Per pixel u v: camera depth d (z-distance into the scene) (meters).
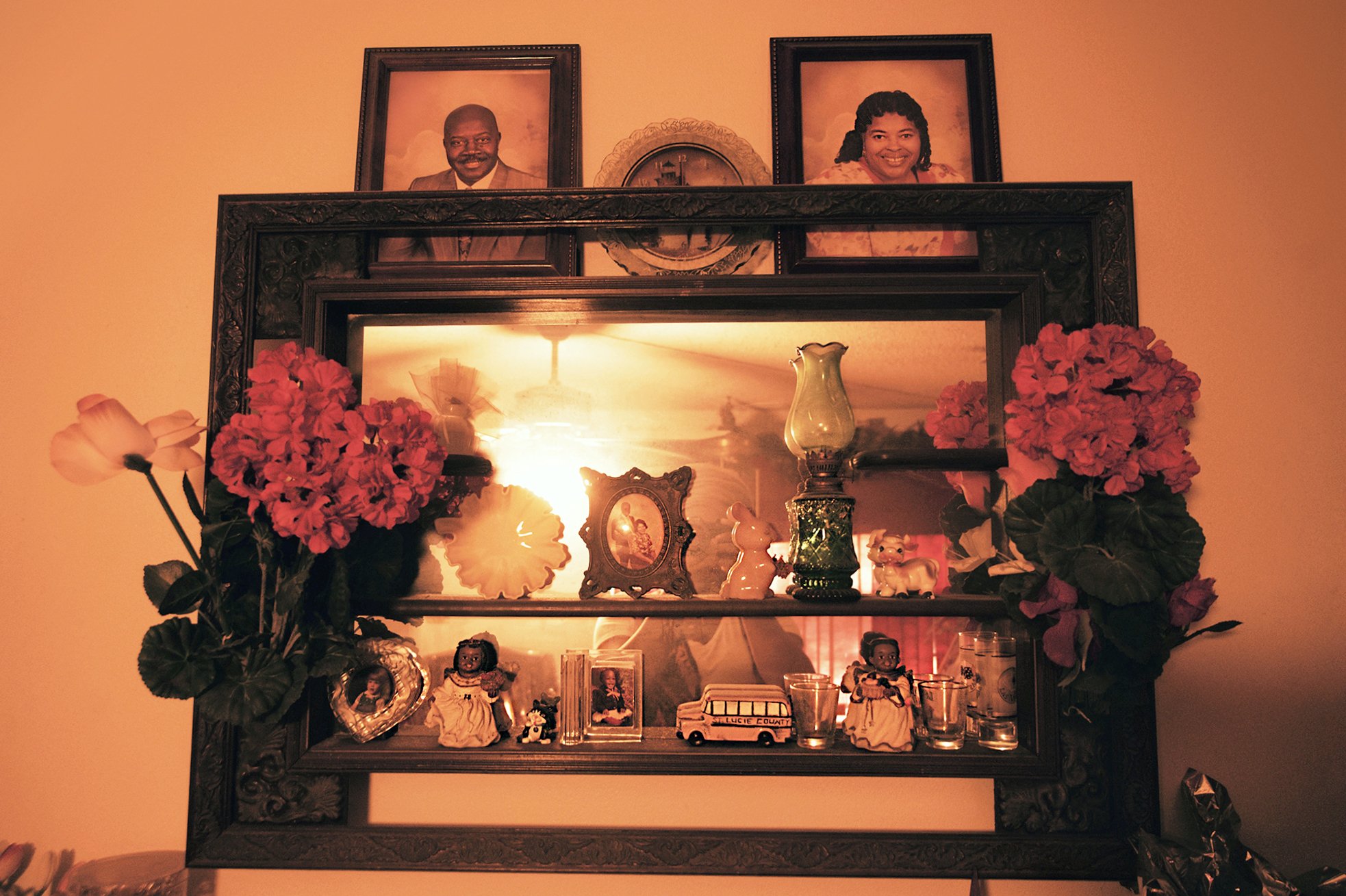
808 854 1.26
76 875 1.24
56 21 1.44
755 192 1.30
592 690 1.29
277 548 1.22
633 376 1.37
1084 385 1.15
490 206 1.31
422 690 1.30
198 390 1.39
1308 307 1.36
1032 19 1.42
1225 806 1.18
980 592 1.31
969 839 1.25
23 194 1.42
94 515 1.36
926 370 1.37
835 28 1.42
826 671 1.32
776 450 1.36
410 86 1.42
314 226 1.32
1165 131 1.39
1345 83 1.39
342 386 1.17
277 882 1.30
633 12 1.43
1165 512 1.17
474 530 1.35
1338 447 1.34
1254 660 1.31
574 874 1.28
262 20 1.44
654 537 1.32
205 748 1.26
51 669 1.34
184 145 1.42
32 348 1.39
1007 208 1.30
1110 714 1.26
